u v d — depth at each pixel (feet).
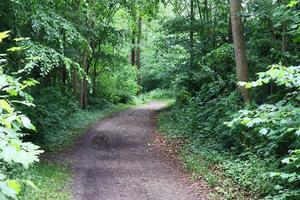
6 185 8.02
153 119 88.38
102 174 39.34
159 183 35.91
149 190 33.63
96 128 74.33
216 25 75.97
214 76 67.10
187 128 60.49
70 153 50.75
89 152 51.65
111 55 110.22
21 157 7.80
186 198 31.24
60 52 46.88
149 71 141.90
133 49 145.28
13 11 40.04
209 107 58.70
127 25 111.75
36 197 28.91
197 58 80.12
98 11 90.58
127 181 36.63
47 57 40.70
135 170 41.32
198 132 55.26
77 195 31.73
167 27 83.51
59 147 54.39
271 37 48.49
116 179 37.35
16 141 8.14
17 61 39.83
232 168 35.53
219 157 40.60
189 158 43.86
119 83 127.03
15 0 36.73
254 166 33.65
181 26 81.46
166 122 76.23
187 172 39.81
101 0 73.31
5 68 34.78
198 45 80.38
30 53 38.24
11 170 27.94
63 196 30.55
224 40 76.48
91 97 113.91
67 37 46.39
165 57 92.48
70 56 69.62
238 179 33.14
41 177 34.58
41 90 60.64
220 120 47.37
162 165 43.78
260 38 49.78
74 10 65.98
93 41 102.53
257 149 37.35
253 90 46.62
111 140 61.46
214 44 77.20
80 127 74.90
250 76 50.70
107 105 113.80
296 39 25.94
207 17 82.33
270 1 44.04
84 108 100.22
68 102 79.71
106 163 44.86
